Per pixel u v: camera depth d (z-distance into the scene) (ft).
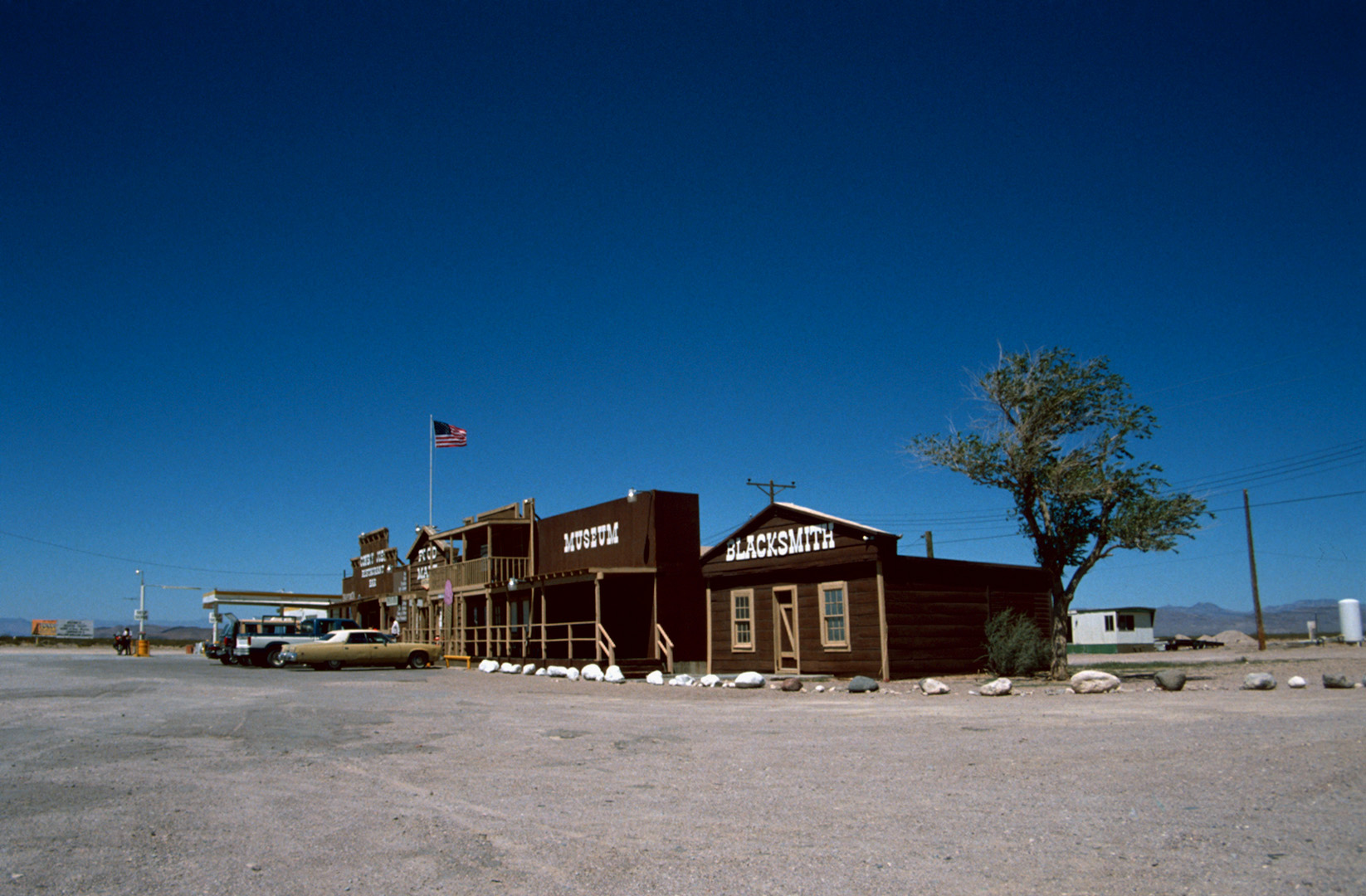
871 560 71.92
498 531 126.62
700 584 100.68
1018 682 67.56
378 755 34.81
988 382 72.02
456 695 63.05
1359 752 27.68
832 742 35.88
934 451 72.90
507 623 114.52
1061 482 69.15
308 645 101.30
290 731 42.19
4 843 21.34
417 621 146.30
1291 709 40.83
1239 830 19.74
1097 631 174.91
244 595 177.06
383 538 166.71
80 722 45.98
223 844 21.20
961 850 19.21
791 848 19.90
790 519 80.07
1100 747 31.35
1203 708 42.73
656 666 94.38
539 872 18.58
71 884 18.15
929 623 74.49
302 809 24.97
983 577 80.23
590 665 87.25
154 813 24.52
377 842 21.24
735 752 33.94
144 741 38.88
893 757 31.40
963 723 40.27
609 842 20.83
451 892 17.40
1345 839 18.66
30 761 33.53
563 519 115.55
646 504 100.22
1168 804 22.40
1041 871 17.51
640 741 37.81
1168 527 67.41
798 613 78.69
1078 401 69.82
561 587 115.34
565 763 32.37
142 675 88.07
